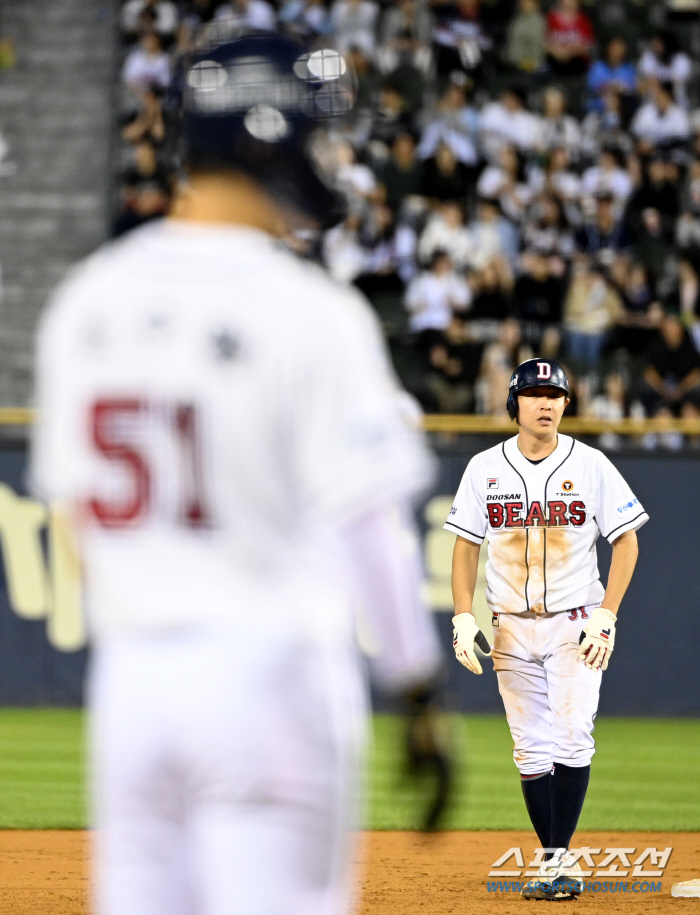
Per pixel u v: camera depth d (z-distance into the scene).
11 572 42.28
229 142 6.94
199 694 6.35
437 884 19.56
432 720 6.70
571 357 53.84
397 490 6.50
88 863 21.22
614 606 18.02
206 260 6.78
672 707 42.34
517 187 57.84
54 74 62.38
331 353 6.52
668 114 60.53
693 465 42.44
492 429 42.81
